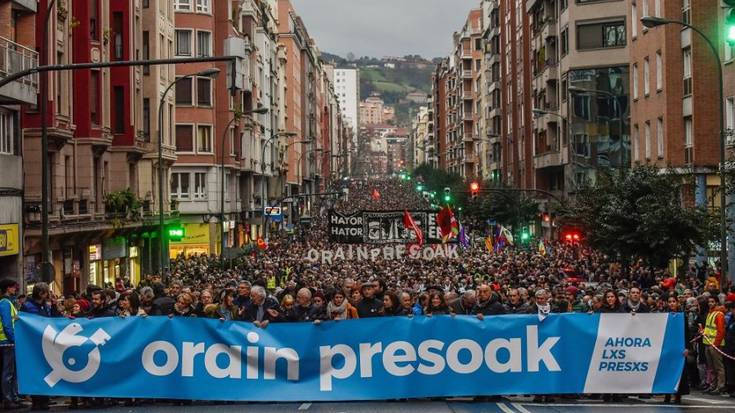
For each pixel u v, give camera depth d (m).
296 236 85.19
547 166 67.06
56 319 13.75
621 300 16.84
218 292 19.03
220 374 13.78
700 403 14.63
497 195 70.19
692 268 34.72
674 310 17.42
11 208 30.97
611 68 58.22
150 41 51.31
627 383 14.23
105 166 44.69
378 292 16.02
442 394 13.96
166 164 54.75
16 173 31.69
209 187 65.88
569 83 59.16
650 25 27.80
